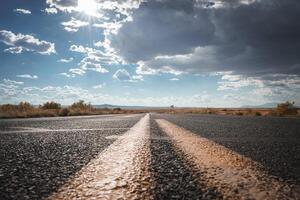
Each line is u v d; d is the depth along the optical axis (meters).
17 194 3.11
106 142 7.88
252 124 16.67
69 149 6.53
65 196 3.07
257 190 3.26
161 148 6.70
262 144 7.45
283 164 4.78
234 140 8.35
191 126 14.61
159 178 3.84
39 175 3.99
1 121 19.61
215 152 6.06
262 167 4.53
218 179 3.76
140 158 5.38
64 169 4.40
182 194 3.12
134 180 3.74
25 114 29.55
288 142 7.93
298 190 3.27
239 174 4.04
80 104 57.34
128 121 20.22
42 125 15.29
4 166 4.58
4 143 7.56
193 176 3.94
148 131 11.52
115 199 2.98
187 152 6.09
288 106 41.25
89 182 3.64
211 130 11.98
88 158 5.38
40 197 3.02
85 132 11.09
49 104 44.94
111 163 4.90
